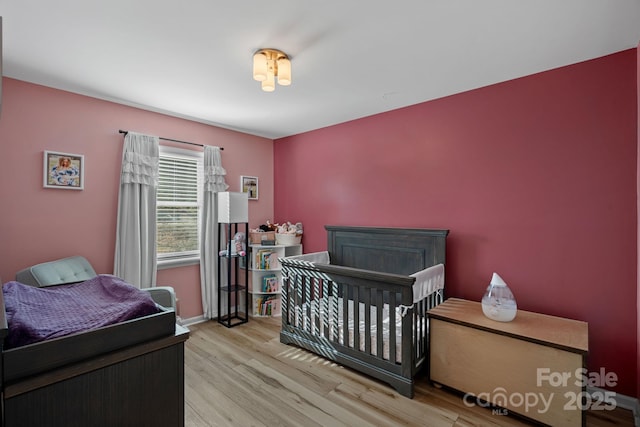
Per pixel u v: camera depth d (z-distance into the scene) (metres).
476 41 1.95
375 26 1.79
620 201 2.08
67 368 0.85
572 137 2.25
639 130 1.91
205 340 3.05
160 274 3.28
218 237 3.62
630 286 2.05
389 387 2.25
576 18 1.71
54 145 2.61
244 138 4.09
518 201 2.47
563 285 2.29
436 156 2.92
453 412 1.98
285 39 1.93
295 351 2.82
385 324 2.65
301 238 4.09
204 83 2.58
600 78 2.14
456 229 2.80
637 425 1.89
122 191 2.94
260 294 3.82
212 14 1.68
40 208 2.54
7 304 1.06
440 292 2.71
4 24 1.76
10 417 0.77
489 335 2.02
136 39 1.93
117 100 2.93
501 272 2.55
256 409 2.00
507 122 2.53
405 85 2.63
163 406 1.05
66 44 1.98
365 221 3.47
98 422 0.91
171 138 3.38
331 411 1.98
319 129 3.93
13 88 2.43
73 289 1.34
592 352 2.18
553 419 1.80
